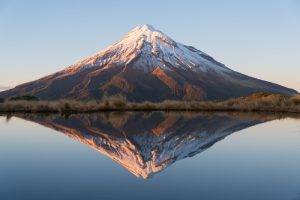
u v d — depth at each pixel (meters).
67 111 40.34
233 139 17.84
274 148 14.85
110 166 11.22
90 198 7.90
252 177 9.78
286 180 9.45
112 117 32.91
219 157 12.77
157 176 9.93
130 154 13.48
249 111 45.84
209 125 25.53
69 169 10.78
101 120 29.28
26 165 11.34
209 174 10.14
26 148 14.75
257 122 28.31
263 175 9.99
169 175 10.05
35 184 9.04
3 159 12.34
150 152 13.92
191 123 27.23
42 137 18.28
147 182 9.29
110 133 20.39
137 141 17.12
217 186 8.88
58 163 11.69
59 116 33.41
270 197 7.97
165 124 26.20
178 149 14.69
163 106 48.88
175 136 19.12
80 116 33.62
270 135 19.48
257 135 19.53
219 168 10.92
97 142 16.70
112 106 45.69
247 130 22.14
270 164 11.48
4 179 9.54
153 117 33.69
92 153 13.61
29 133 19.92
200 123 27.25
